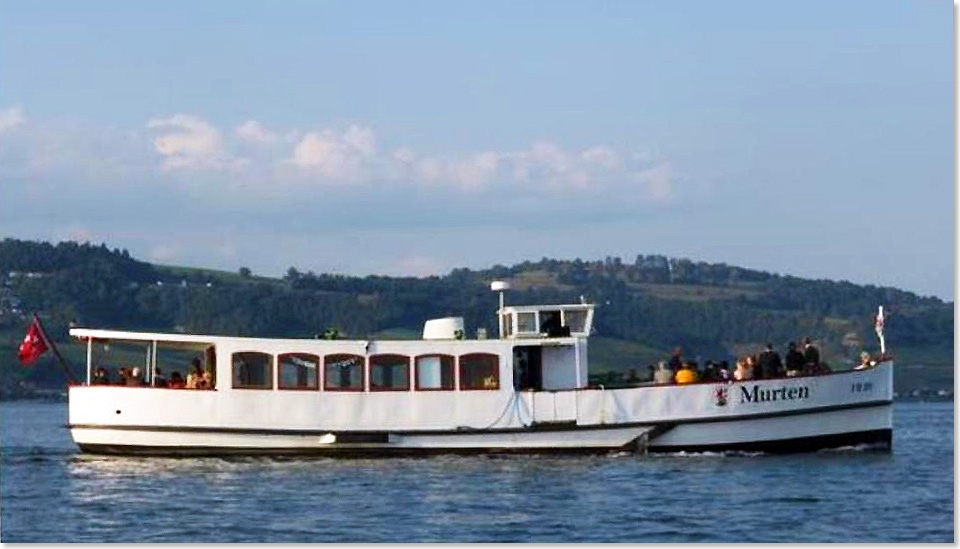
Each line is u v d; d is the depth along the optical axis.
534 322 143.38
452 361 141.25
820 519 111.88
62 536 107.12
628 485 126.25
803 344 153.88
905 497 121.25
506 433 141.00
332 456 141.00
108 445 141.50
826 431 143.00
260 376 140.50
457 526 109.44
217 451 140.62
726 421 141.62
